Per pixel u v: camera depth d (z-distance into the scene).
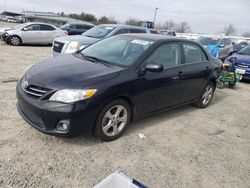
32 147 3.43
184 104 5.23
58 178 2.91
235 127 5.02
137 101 4.01
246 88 8.76
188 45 5.13
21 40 14.78
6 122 4.02
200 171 3.38
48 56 11.50
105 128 3.68
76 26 19.38
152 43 4.39
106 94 3.48
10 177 2.83
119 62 4.11
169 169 3.33
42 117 3.29
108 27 9.87
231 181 3.26
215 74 5.81
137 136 4.09
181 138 4.24
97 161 3.30
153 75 4.17
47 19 47.69
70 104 3.24
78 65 3.96
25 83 3.61
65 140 3.68
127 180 2.26
